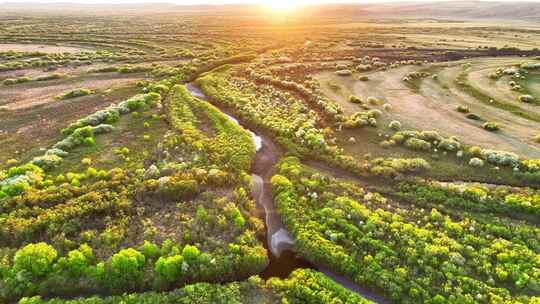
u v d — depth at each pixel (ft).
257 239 94.84
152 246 85.76
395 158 128.47
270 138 152.87
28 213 95.55
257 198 113.60
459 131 148.56
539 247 85.51
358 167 122.31
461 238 89.86
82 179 113.50
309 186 113.29
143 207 100.89
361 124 155.02
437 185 109.60
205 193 107.14
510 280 78.54
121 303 73.82
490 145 134.41
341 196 108.58
